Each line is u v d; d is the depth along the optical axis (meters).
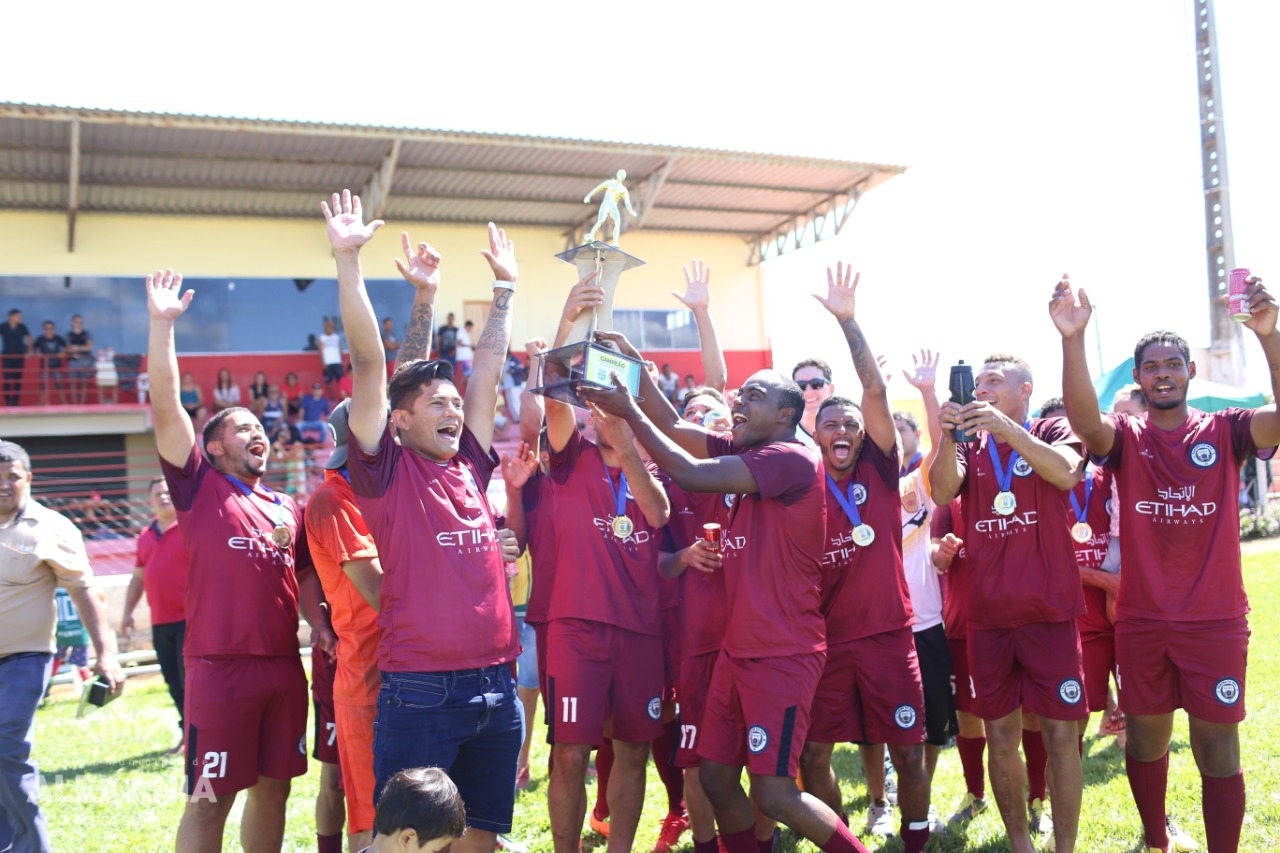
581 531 4.59
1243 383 19.38
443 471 3.71
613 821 4.51
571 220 24.53
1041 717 4.54
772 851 4.64
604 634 4.49
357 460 3.54
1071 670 4.48
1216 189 19.33
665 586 5.14
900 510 4.72
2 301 19.89
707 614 4.64
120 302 20.83
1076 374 4.41
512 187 21.98
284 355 21.94
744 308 27.09
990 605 4.62
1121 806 5.24
